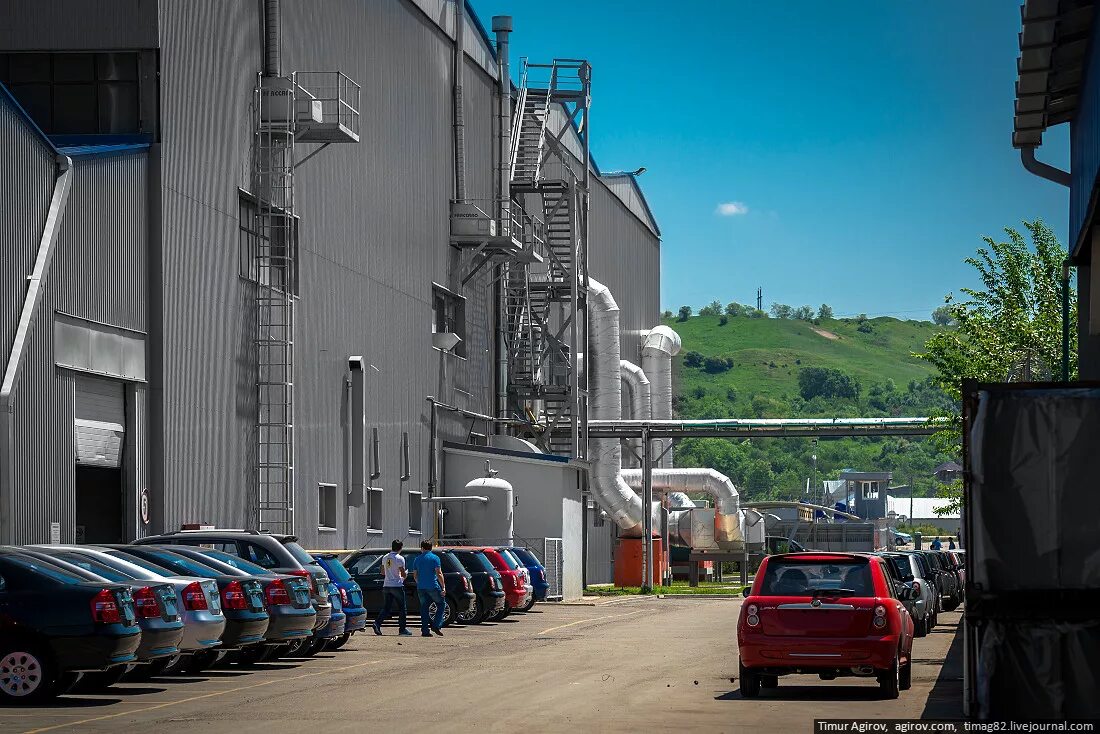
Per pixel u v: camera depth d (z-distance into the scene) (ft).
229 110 122.01
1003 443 45.47
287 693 64.13
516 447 200.64
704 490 248.93
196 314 114.42
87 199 100.27
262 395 126.62
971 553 45.44
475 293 197.16
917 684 68.95
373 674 74.59
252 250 126.93
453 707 58.03
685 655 89.10
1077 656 44.27
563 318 238.07
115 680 63.62
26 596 58.90
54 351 95.25
